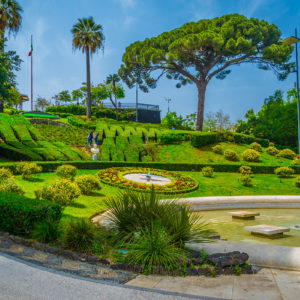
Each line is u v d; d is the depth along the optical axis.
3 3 32.34
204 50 37.94
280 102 43.66
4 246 5.38
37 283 3.91
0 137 25.58
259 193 16.78
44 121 35.38
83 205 10.52
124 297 3.56
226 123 45.97
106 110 52.22
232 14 39.31
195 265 4.66
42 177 15.63
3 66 21.16
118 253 5.04
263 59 38.91
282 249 5.05
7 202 6.00
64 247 5.25
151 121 58.97
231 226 9.15
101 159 24.67
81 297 3.54
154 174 19.38
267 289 3.87
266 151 31.22
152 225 5.07
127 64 41.94
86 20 39.72
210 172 20.89
